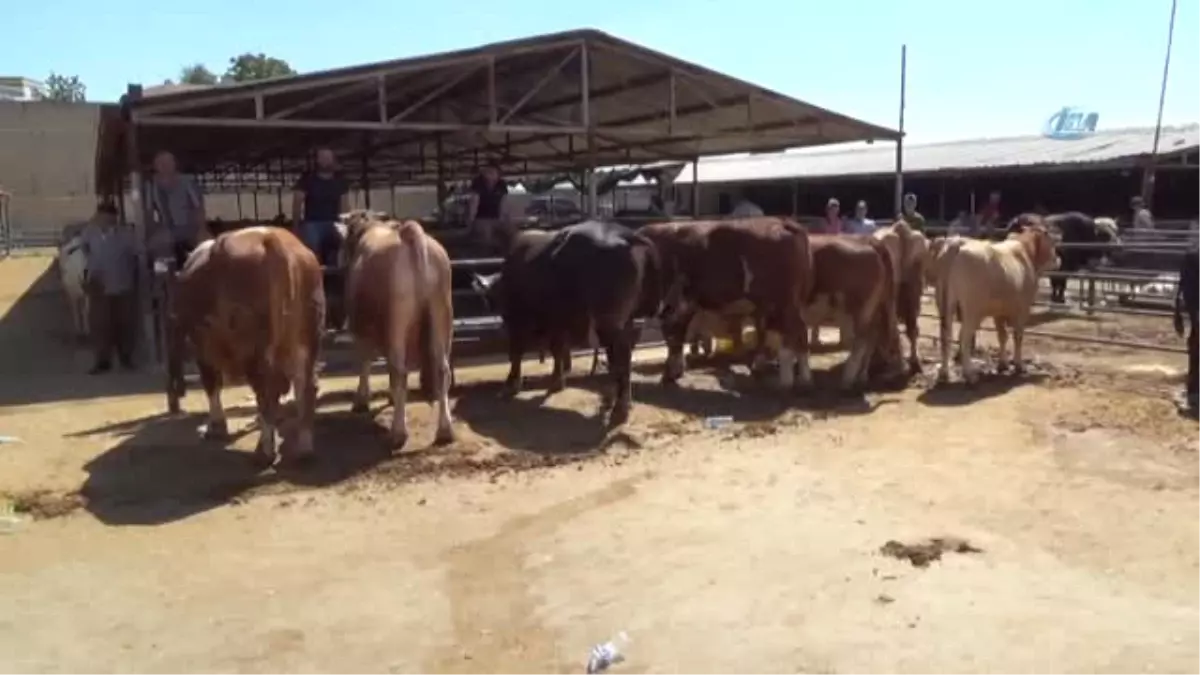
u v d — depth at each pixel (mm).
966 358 11039
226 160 26531
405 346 8289
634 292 9406
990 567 5793
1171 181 28016
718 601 5344
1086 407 9844
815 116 16516
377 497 7227
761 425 9273
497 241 13867
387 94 15688
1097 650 4723
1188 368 10781
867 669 4566
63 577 5812
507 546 6258
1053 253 11930
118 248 12367
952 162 30688
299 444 7945
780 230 10555
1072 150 28250
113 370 12469
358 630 5094
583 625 5102
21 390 11141
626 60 14859
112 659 4809
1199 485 7309
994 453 8258
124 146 18906
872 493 7219
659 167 29984
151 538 6445
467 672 4648
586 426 9258
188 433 8922
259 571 5871
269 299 7359
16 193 52438
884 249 11070
